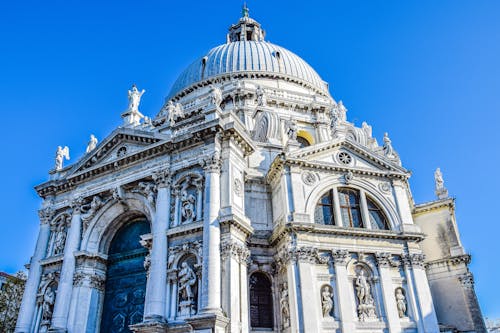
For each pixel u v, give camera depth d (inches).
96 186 1294.3
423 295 1123.3
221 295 953.5
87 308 1173.1
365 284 1104.2
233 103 1699.1
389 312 1081.4
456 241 1405.0
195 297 984.9
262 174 1283.2
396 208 1240.8
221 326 900.0
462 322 1315.2
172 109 1338.6
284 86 1855.3
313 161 1212.5
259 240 1176.2
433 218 1469.0
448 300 1355.8
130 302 1178.6
